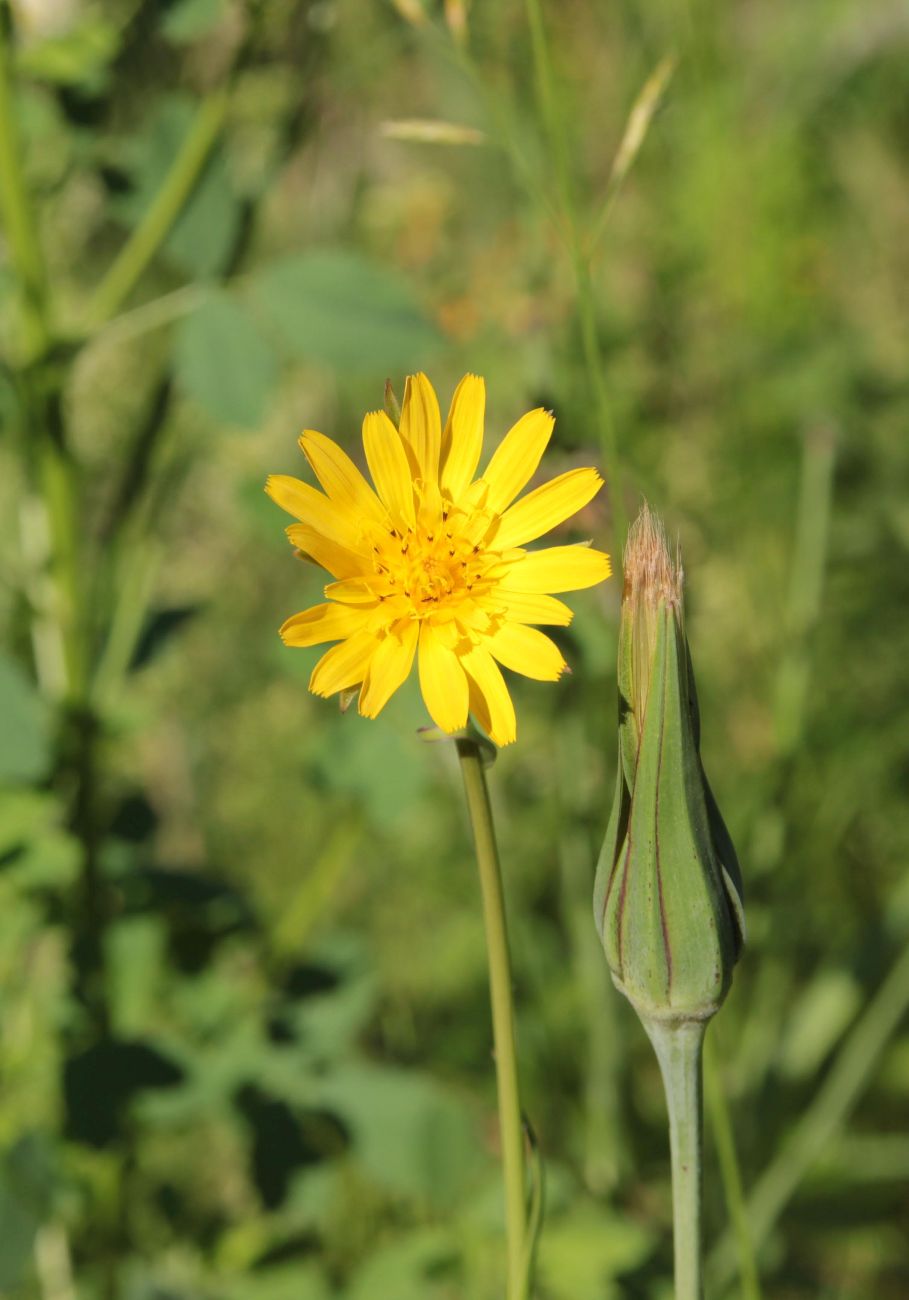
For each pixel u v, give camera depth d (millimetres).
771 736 752
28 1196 542
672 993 426
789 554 805
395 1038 721
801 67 974
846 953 644
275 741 867
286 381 875
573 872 627
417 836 774
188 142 568
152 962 583
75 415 861
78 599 565
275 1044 567
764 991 642
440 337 559
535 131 766
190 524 930
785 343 868
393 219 890
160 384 584
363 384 879
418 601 434
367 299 556
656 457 799
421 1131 555
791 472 809
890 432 823
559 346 655
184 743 867
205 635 902
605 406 482
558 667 430
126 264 567
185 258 562
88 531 784
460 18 507
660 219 886
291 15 580
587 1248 543
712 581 787
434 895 771
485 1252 548
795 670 663
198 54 651
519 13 762
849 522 789
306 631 434
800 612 667
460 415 444
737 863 428
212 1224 606
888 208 1008
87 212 836
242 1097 557
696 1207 434
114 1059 550
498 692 429
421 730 427
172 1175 681
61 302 801
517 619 434
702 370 848
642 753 421
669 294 869
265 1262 566
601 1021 624
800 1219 639
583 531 525
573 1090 691
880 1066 693
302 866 826
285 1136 559
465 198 925
